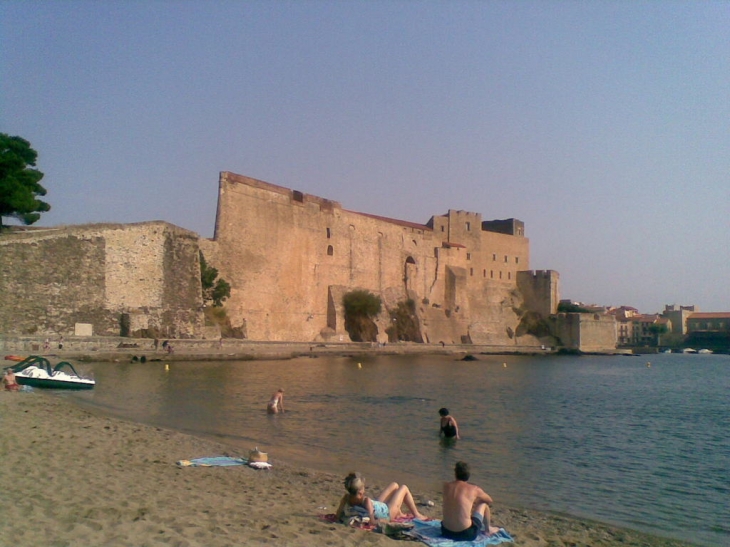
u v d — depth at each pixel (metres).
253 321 66.88
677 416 29.66
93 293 44.66
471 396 35.34
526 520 11.38
